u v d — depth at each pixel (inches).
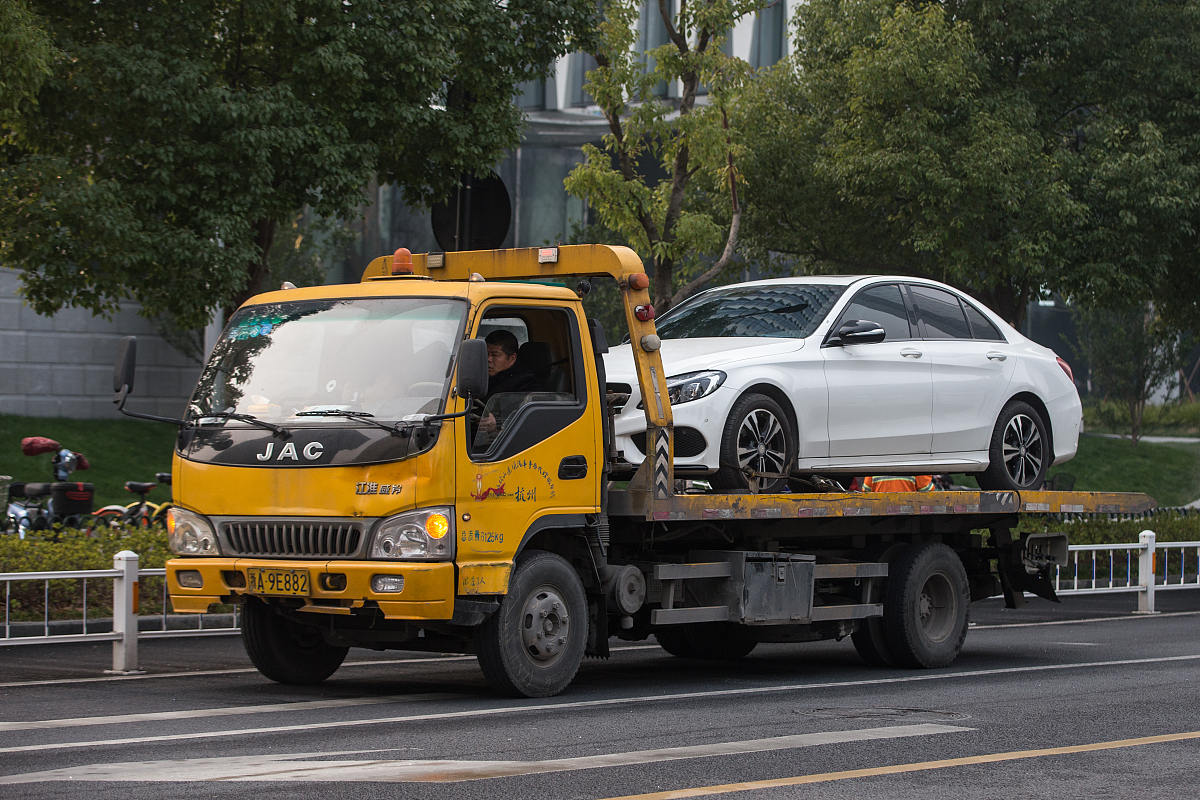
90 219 761.0
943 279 1237.7
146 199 794.8
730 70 959.0
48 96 796.0
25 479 1494.8
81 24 806.5
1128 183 1099.3
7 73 716.7
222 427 465.7
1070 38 1129.4
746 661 656.4
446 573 431.5
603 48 941.8
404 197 940.6
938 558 622.5
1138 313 2122.3
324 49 807.7
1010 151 1071.0
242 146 791.1
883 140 1115.9
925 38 1088.8
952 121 1122.7
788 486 591.2
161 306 820.0
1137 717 447.5
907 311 605.6
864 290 591.2
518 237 1932.8
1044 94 1154.7
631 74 962.1
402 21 839.7
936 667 615.5
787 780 332.5
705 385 511.8
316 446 443.8
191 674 561.9
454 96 889.5
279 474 448.1
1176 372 2342.5
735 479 518.9
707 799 309.1
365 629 479.5
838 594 604.4
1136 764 361.4
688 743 386.0
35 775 331.0
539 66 922.7
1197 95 1142.3
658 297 986.1
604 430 495.5
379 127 861.2
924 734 406.6
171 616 724.7
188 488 467.5
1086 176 1122.7
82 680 540.4
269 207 818.8
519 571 467.5
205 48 815.7
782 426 535.2
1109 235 1103.0
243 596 463.2
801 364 545.0
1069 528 1091.9
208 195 797.9
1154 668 600.7
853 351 566.9
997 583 684.1
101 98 786.8
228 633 685.9
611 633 531.5
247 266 859.4
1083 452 2303.2
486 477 446.9
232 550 459.5
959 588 632.4
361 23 829.8
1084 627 830.5
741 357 529.0
